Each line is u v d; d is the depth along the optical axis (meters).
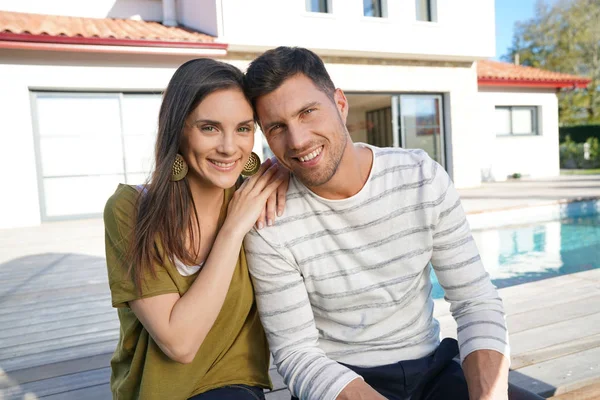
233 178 1.19
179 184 1.19
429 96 10.09
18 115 7.10
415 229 1.29
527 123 12.34
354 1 8.82
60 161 7.64
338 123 1.21
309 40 8.53
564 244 5.97
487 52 9.95
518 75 11.78
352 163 1.23
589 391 1.77
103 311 3.06
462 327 1.30
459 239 1.32
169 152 1.14
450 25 9.61
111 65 7.51
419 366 1.32
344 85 9.13
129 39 7.14
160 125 1.15
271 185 1.26
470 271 1.33
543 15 24.81
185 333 1.10
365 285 1.29
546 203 6.96
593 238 6.22
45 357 2.30
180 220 1.17
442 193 1.28
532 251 5.69
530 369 1.87
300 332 1.28
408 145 9.89
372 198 1.26
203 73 1.12
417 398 1.28
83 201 7.81
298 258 1.28
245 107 1.16
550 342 2.13
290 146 1.19
